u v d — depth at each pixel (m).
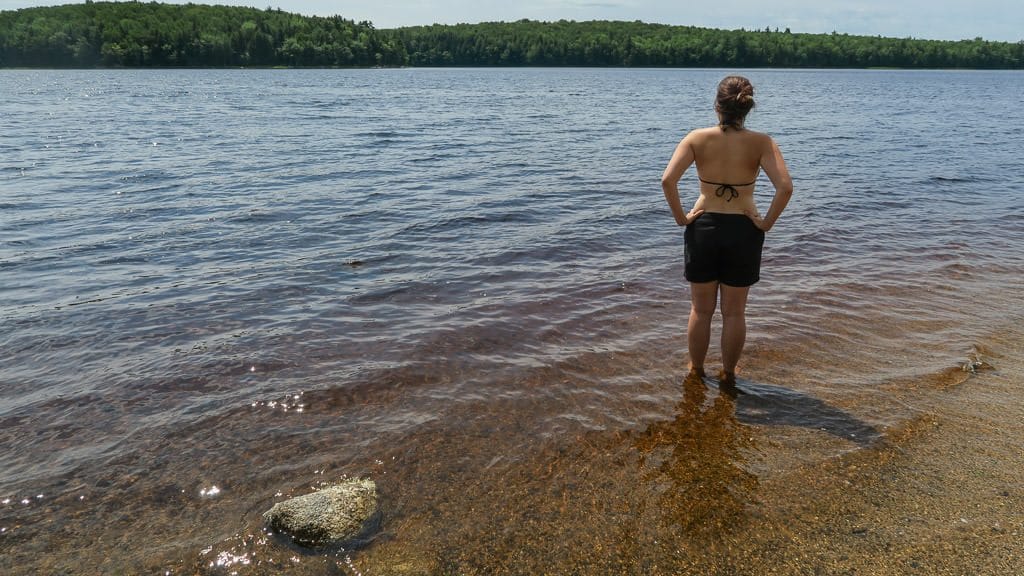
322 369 4.79
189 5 158.75
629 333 5.54
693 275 4.48
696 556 2.91
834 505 3.24
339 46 135.62
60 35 110.31
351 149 16.89
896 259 7.78
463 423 4.05
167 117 26.56
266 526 3.11
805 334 5.47
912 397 4.36
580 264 7.53
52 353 5.04
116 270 7.07
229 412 4.18
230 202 10.39
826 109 34.81
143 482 3.47
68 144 17.38
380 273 7.09
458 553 2.94
